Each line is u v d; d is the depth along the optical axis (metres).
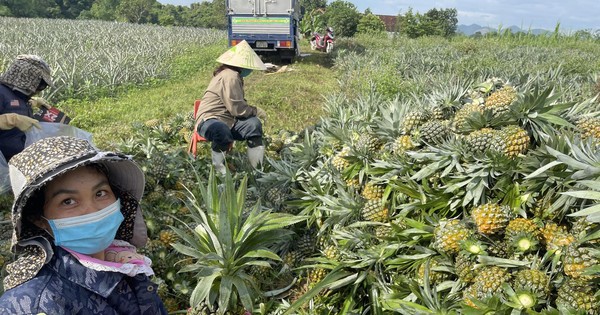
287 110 11.10
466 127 3.62
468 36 33.81
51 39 26.16
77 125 9.45
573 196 2.69
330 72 17.91
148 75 15.77
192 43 30.17
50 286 1.54
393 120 4.24
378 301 3.29
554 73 7.48
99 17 122.12
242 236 3.48
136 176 1.89
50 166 1.51
